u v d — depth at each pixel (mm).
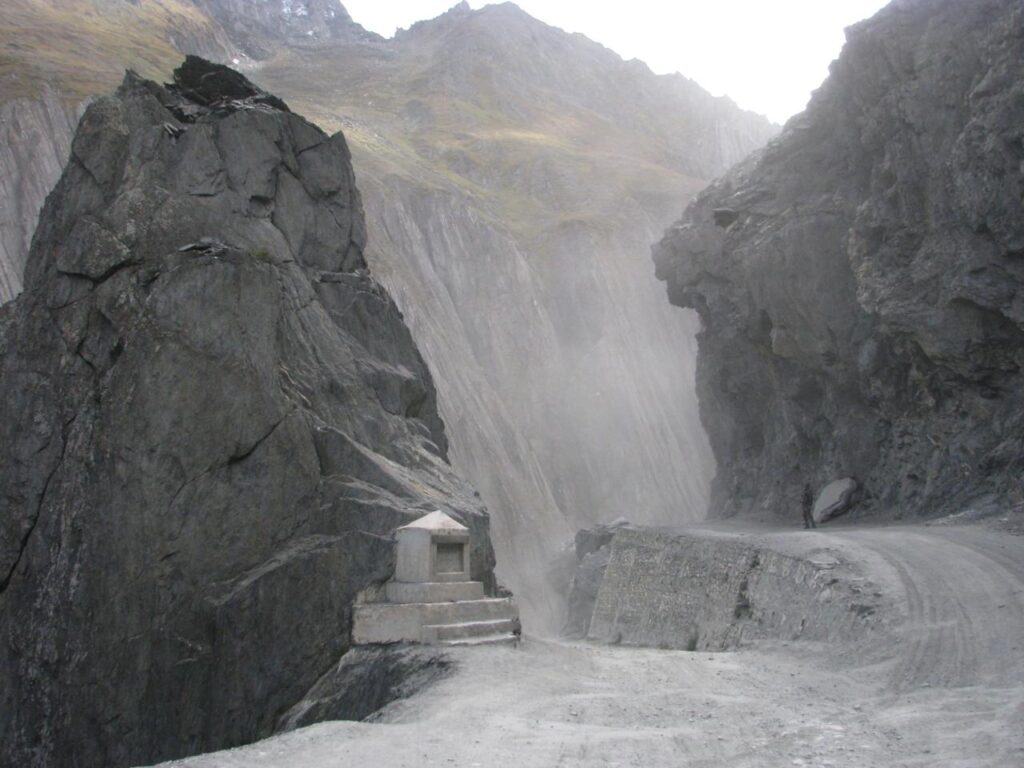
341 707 15656
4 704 22953
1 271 59625
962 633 14359
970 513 26641
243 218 28859
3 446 25078
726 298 46156
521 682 13180
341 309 30703
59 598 22938
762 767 8492
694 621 24844
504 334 88500
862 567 19156
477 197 104750
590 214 103062
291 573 22484
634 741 9562
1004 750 8602
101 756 21781
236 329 24047
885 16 34219
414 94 141625
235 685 21812
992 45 28969
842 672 14125
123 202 26812
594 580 44250
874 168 35031
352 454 24875
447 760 8805
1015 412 28500
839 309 37094
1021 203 26953
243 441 23438
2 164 63500
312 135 32719
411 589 16547
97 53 88625
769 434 46469
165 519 22734
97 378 24781
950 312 29875
